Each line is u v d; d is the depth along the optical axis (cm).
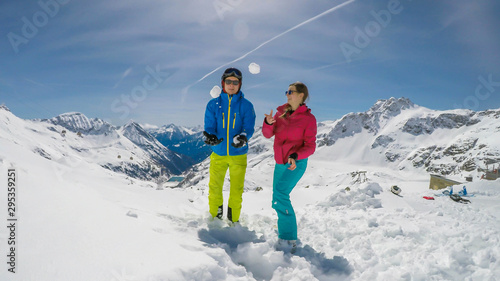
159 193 699
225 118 369
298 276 241
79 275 152
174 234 287
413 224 407
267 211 596
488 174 2819
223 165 384
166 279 173
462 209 558
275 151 343
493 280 234
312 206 623
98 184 616
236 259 276
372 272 258
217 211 390
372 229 383
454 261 262
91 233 208
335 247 341
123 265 176
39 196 242
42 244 169
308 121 329
